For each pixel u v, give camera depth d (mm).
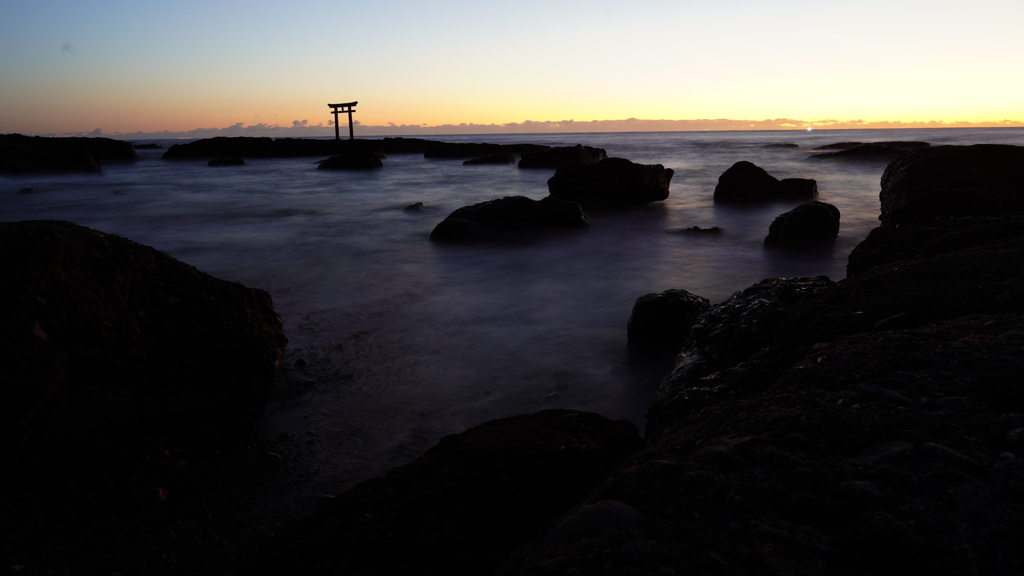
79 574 3428
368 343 7348
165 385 4789
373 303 9227
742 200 22297
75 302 4594
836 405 2727
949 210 9547
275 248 13945
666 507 2129
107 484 4145
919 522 1879
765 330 5168
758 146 84250
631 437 3559
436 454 3410
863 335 3672
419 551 2717
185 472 4410
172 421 4762
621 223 17312
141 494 4074
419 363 6676
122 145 56031
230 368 5105
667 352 6855
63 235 4836
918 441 2359
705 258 12453
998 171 11898
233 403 5031
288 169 43594
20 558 3496
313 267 11875
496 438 3400
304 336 7625
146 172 41000
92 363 4527
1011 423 2414
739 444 2434
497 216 15555
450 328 7945
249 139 62594
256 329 5461
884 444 2361
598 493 2422
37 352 4219
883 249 7410
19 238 4625
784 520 1970
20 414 4008
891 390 2814
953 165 11953
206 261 12570
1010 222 6785
